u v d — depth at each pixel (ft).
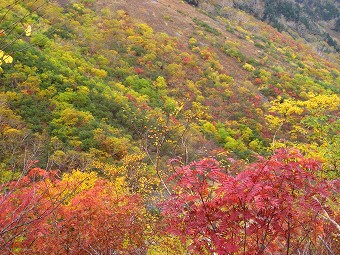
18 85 80.23
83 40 140.05
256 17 387.14
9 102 71.26
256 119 120.88
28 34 8.12
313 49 344.49
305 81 175.11
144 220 21.97
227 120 115.85
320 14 539.70
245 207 10.07
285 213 9.77
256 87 159.53
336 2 558.97
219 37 221.46
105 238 18.48
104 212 18.84
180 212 10.89
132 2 219.00
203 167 10.20
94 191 21.68
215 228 10.56
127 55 146.82
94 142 67.31
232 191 9.55
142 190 40.93
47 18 118.01
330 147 24.82
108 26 169.48
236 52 195.21
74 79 97.30
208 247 10.63
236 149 90.07
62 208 17.53
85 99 87.35
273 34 306.55
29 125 65.62
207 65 163.02
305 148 26.86
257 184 9.49
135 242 20.18
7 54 7.63
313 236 12.25
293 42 312.91
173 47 173.47
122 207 20.92
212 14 289.94
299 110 32.17
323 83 180.65
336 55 403.34
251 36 261.85
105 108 89.51
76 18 161.17
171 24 210.38
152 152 58.03
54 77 91.04
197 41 196.85
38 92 81.00
